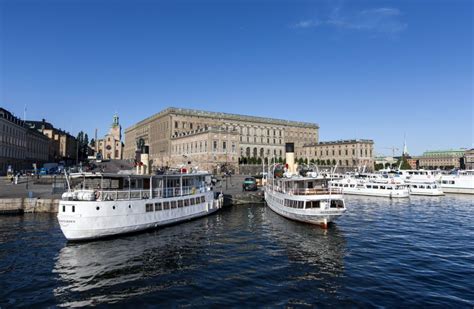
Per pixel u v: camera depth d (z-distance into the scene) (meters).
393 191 66.12
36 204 40.66
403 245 27.14
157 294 17.41
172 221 35.19
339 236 30.52
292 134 185.50
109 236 28.64
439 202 58.50
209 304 16.19
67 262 22.41
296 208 36.03
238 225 35.66
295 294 17.31
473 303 15.96
